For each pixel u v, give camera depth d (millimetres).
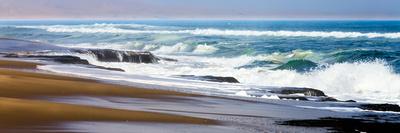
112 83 23109
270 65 40000
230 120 15117
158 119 14078
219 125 14023
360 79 30312
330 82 30391
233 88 25141
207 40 64938
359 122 16031
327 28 114812
